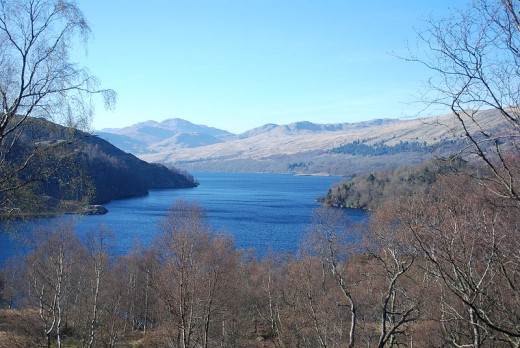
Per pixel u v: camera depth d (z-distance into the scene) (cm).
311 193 19275
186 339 2195
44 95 1112
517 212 810
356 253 2347
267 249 6456
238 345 3431
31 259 3072
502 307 823
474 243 861
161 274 2759
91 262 3472
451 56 638
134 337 3672
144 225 8500
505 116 616
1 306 3678
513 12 596
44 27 1109
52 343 2925
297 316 2755
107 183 14762
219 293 2631
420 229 881
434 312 1162
